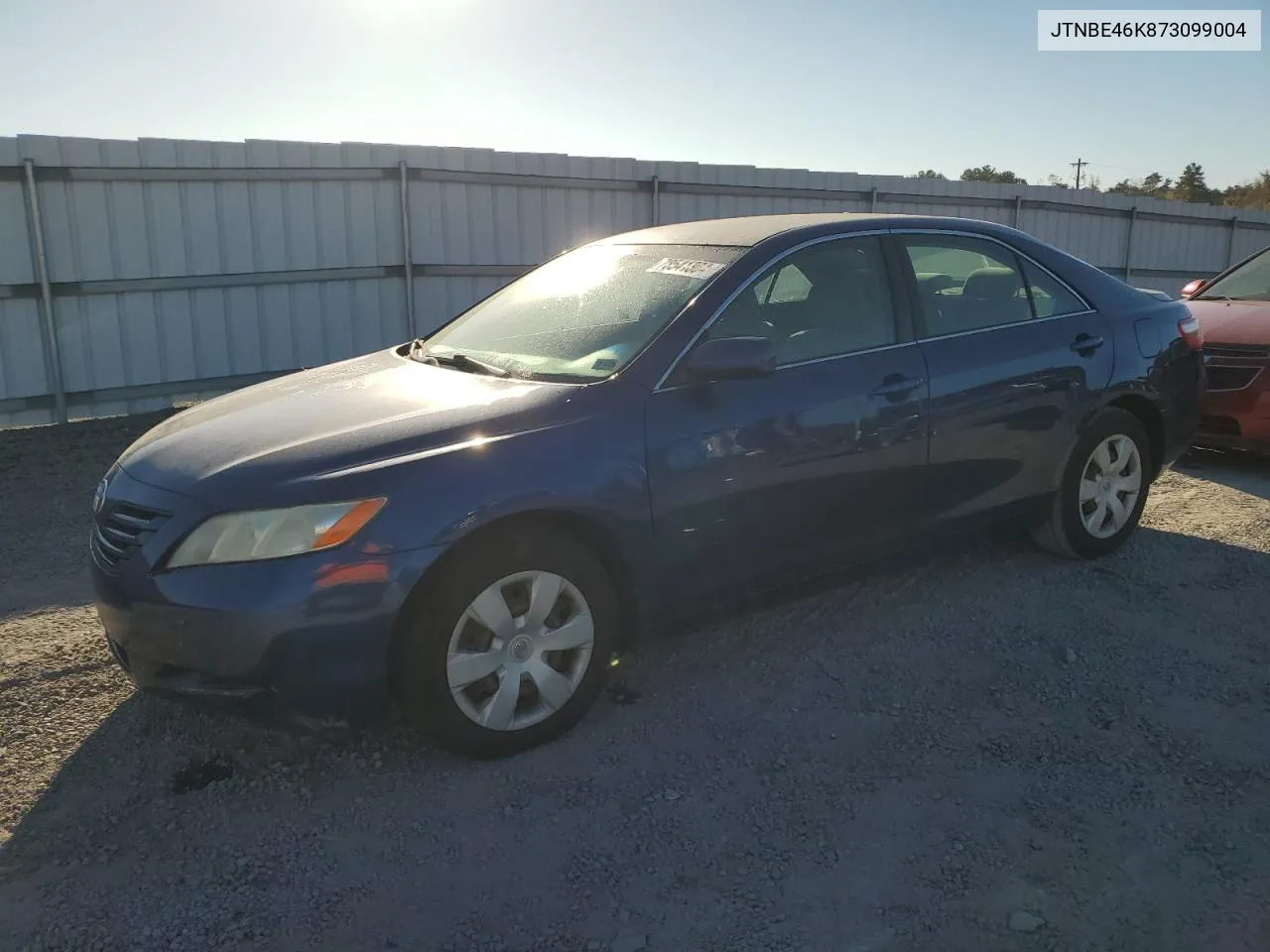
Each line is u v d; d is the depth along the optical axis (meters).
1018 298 4.64
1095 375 4.73
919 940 2.45
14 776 3.18
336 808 3.03
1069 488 4.76
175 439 3.44
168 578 2.96
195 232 9.05
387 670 3.04
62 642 4.20
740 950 2.43
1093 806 2.98
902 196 13.49
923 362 4.14
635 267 4.13
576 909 2.58
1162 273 17.14
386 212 9.94
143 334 8.98
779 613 4.45
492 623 3.18
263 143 9.21
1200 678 3.79
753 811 2.99
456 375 3.78
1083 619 4.33
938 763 3.23
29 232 8.34
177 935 2.50
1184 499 6.20
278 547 2.92
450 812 3.00
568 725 3.39
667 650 4.10
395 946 2.46
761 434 3.63
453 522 3.03
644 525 3.41
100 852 2.81
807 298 3.97
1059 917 2.52
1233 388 6.73
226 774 3.21
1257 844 2.79
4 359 8.42
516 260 10.72
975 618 4.36
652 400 3.46
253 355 9.52
